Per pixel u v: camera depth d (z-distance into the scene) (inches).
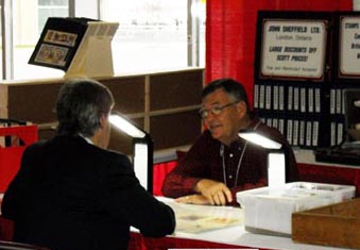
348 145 185.2
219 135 149.3
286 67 201.0
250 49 219.1
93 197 105.7
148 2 275.9
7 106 172.1
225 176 152.2
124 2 280.1
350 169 173.6
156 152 212.8
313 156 188.9
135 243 118.5
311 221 107.9
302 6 211.2
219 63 225.3
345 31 194.2
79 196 105.7
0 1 270.1
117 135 196.1
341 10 206.2
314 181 164.1
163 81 213.5
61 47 191.0
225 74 224.5
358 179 172.4
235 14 220.8
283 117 201.5
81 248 105.5
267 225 114.4
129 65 279.0
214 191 140.1
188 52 267.1
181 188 148.8
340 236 105.8
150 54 277.3
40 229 106.7
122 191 105.6
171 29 271.4
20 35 275.6
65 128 110.2
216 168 154.3
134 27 279.6
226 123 148.3
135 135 132.1
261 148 148.3
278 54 202.4
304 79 198.1
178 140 221.0
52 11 279.0
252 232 116.3
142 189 108.0
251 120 150.1
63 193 106.2
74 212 106.0
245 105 149.5
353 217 106.4
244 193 118.9
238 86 149.6
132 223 106.3
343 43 194.2
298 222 109.0
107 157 107.3
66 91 110.4
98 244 106.1
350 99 185.2
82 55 190.5
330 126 195.2
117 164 107.1
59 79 184.2
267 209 114.3
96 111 109.4
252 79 219.5
